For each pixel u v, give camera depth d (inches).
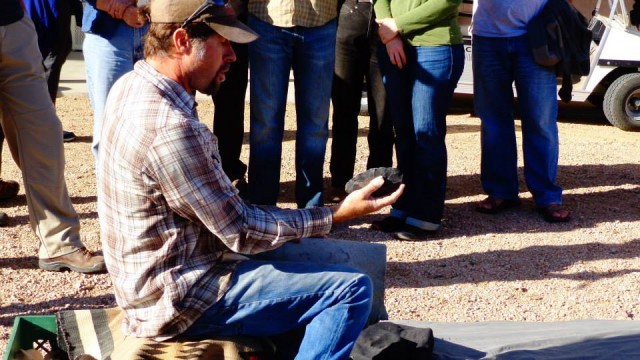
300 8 204.4
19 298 176.7
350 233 223.5
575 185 278.5
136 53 196.7
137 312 113.6
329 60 211.6
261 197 219.0
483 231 230.5
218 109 242.2
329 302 114.8
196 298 112.0
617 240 225.8
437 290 191.8
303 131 217.0
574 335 161.0
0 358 151.3
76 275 189.6
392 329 136.3
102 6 189.5
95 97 199.8
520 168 301.7
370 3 239.8
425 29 209.8
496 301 187.6
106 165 110.4
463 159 310.7
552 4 228.2
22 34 178.4
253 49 209.2
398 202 226.1
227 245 110.5
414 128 218.1
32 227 191.6
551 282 198.5
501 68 235.8
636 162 313.7
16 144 187.9
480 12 233.9
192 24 109.1
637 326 169.6
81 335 123.9
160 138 106.0
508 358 148.5
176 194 107.3
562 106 451.5
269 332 117.7
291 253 132.4
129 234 110.6
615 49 383.9
